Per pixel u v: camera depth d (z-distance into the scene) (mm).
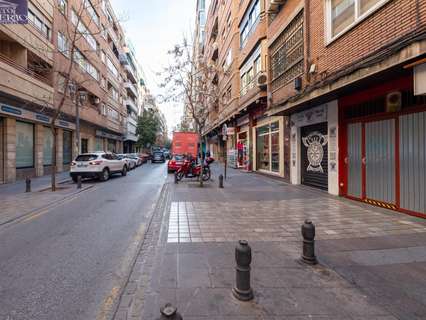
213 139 43562
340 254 4223
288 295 3090
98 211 7938
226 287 3275
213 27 31812
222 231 5500
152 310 2840
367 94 7559
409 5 5332
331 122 9328
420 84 4855
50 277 3768
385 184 7312
